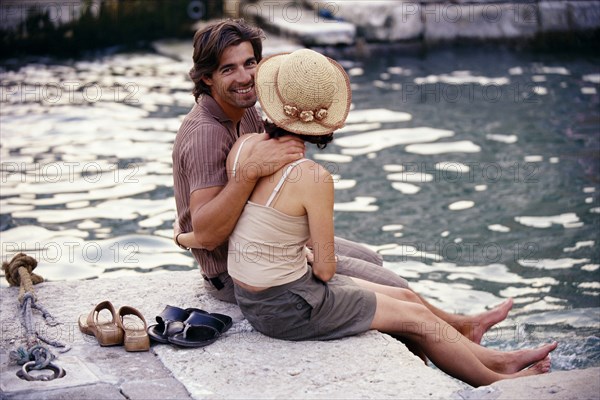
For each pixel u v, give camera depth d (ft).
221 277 18.69
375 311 17.20
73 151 34.42
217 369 16.10
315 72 16.01
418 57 52.29
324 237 16.52
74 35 52.29
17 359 16.25
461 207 29.50
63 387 15.38
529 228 27.76
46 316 18.22
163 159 33.76
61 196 29.89
